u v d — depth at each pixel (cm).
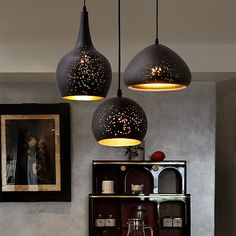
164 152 566
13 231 557
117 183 550
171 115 569
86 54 212
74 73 210
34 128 556
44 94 564
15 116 555
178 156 567
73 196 560
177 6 367
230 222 638
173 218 537
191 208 564
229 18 396
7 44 486
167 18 397
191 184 565
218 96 670
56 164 555
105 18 396
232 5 364
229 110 639
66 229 559
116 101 235
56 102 563
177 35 452
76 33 440
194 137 568
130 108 233
